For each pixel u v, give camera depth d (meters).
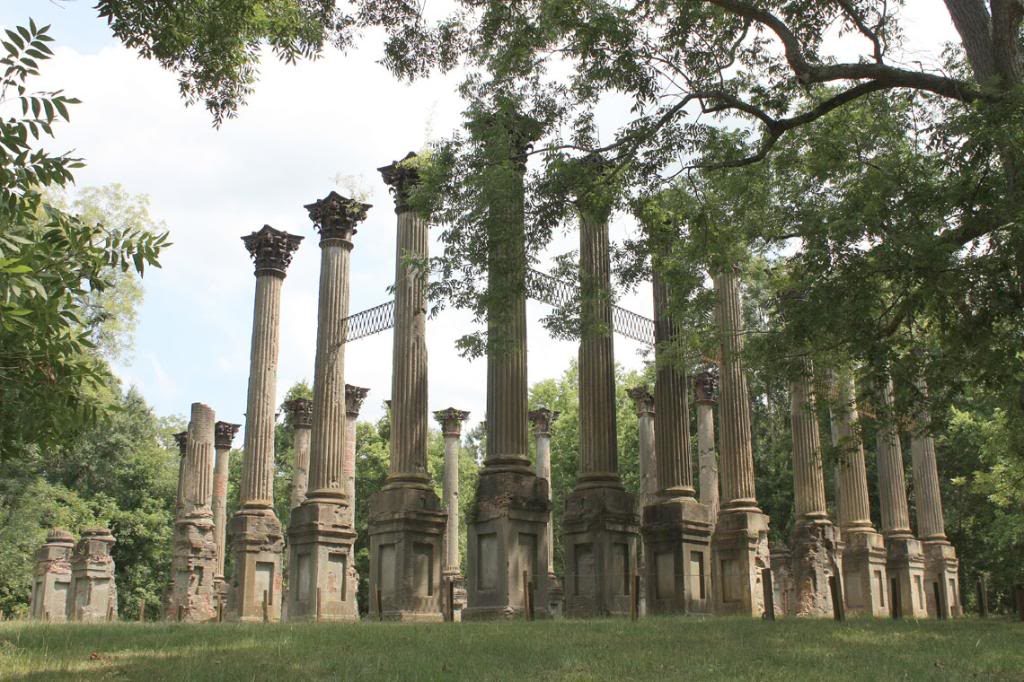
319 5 21.08
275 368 38.47
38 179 9.43
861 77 19.38
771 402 58.56
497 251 21.27
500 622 21.64
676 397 31.53
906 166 19.33
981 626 21.78
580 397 30.27
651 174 21.33
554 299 29.09
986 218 17.70
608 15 19.06
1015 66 18.25
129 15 17.59
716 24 21.33
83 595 41.56
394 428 30.34
